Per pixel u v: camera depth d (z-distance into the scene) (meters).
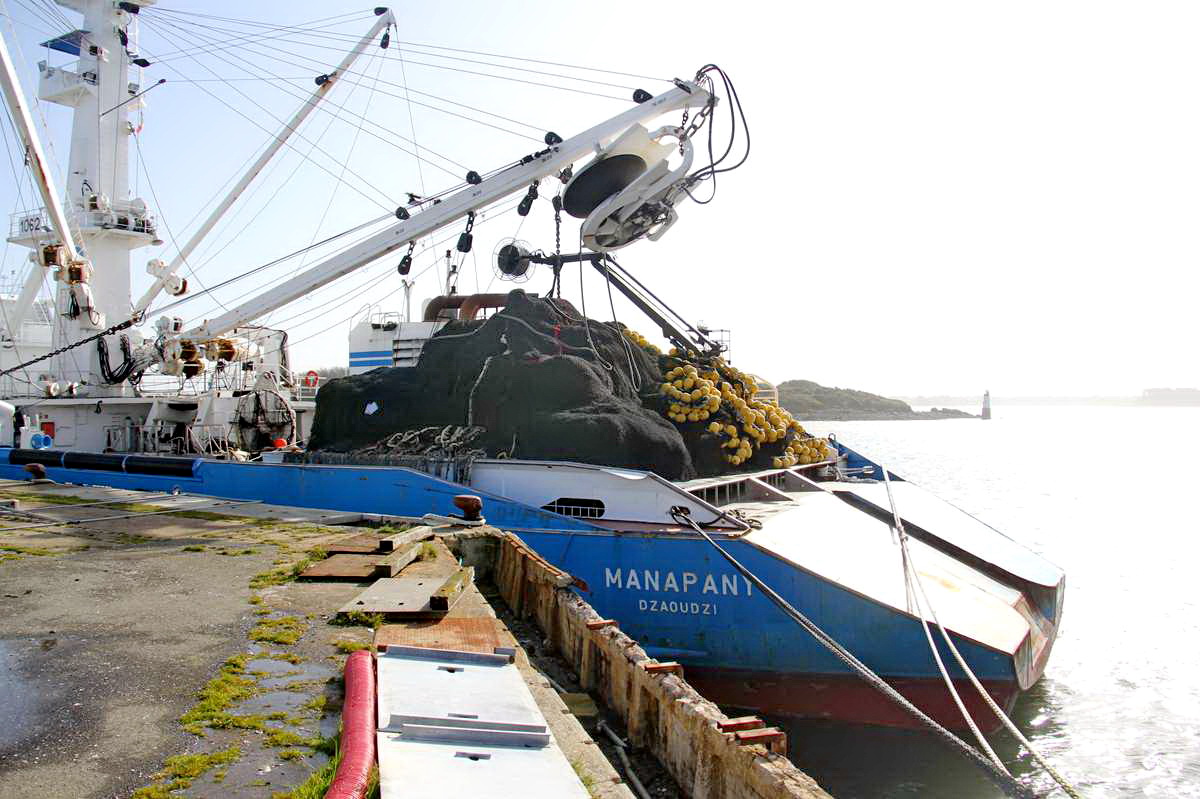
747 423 16.91
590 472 13.70
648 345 19.00
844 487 16.52
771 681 11.67
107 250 23.55
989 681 10.73
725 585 11.70
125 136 23.70
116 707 5.64
